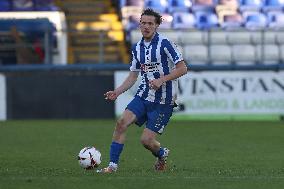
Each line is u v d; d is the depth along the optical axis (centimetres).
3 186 2478
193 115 6906
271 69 6906
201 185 2534
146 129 2977
